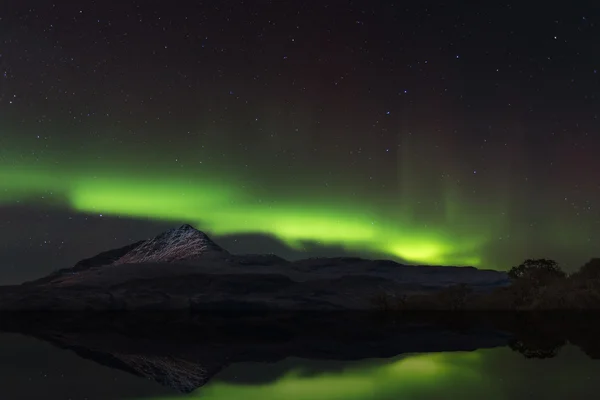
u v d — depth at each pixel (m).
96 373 15.63
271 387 13.18
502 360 16.56
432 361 16.80
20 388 13.44
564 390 12.04
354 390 12.58
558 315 34.72
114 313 61.00
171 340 25.36
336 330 29.44
